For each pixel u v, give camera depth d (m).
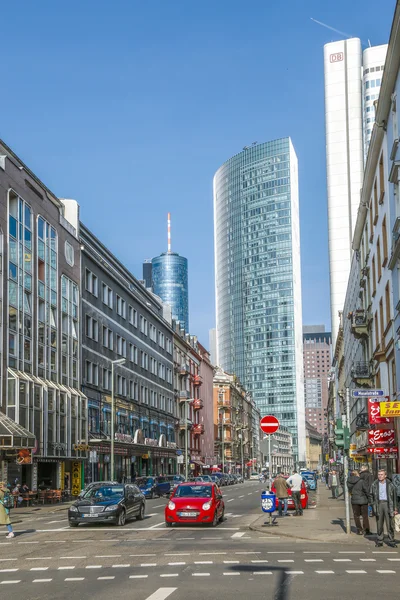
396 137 30.98
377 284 39.78
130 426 67.81
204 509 24.31
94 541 20.12
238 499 48.34
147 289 82.31
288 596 10.73
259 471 179.75
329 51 156.38
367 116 149.50
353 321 46.88
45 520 30.36
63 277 51.41
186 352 99.94
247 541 19.50
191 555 16.27
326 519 26.00
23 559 16.28
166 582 12.33
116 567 14.48
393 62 29.42
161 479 52.50
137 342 73.06
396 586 11.70
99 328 59.78
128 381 68.50
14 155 44.19
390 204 32.53
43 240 47.78
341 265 144.12
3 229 41.19
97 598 10.85
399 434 32.59
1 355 40.00
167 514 24.50
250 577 12.78
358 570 13.54
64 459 48.22
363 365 46.09
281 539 20.02
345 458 21.98
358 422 44.62
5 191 41.75
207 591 11.28
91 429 55.69
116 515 24.97
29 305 44.75
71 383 51.84
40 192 47.47
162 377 84.25
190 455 97.62
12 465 40.94
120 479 62.81
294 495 28.09
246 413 161.62
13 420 40.09
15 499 39.38
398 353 31.45
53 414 46.69
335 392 127.06
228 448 131.75
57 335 49.50
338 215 147.12
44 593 11.50
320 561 14.91
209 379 116.75
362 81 153.62
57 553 17.30
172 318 94.44
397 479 23.73
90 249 59.12
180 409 93.88
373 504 17.92
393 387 34.16
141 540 20.17
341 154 150.38
